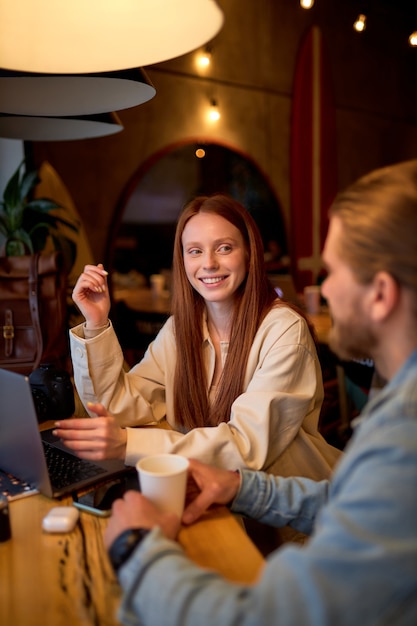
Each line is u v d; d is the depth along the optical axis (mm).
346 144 4977
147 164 3758
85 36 1303
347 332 756
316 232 4816
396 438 616
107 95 1537
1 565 912
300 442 1444
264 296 1534
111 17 1269
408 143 5570
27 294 2229
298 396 1374
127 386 1588
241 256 1519
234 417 1340
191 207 1557
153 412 1649
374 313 713
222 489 1095
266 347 1456
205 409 1586
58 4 1254
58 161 3344
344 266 728
